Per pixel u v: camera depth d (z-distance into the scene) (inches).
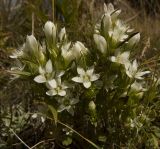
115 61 15.4
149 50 23.7
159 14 31.7
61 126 16.3
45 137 17.3
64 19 24.2
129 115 16.2
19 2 28.2
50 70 15.0
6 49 23.9
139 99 16.0
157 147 16.6
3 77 22.0
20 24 26.3
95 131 16.4
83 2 28.0
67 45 15.5
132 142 16.5
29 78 15.5
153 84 18.1
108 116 16.5
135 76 15.6
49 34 15.4
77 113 16.3
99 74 15.7
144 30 26.9
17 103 20.6
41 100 15.9
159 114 18.1
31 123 18.6
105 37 15.6
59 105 15.6
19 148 18.1
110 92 16.0
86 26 24.1
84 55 15.7
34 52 15.3
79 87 16.2
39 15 23.7
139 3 34.2
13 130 18.2
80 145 16.9
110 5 16.5
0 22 27.0
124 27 15.9
